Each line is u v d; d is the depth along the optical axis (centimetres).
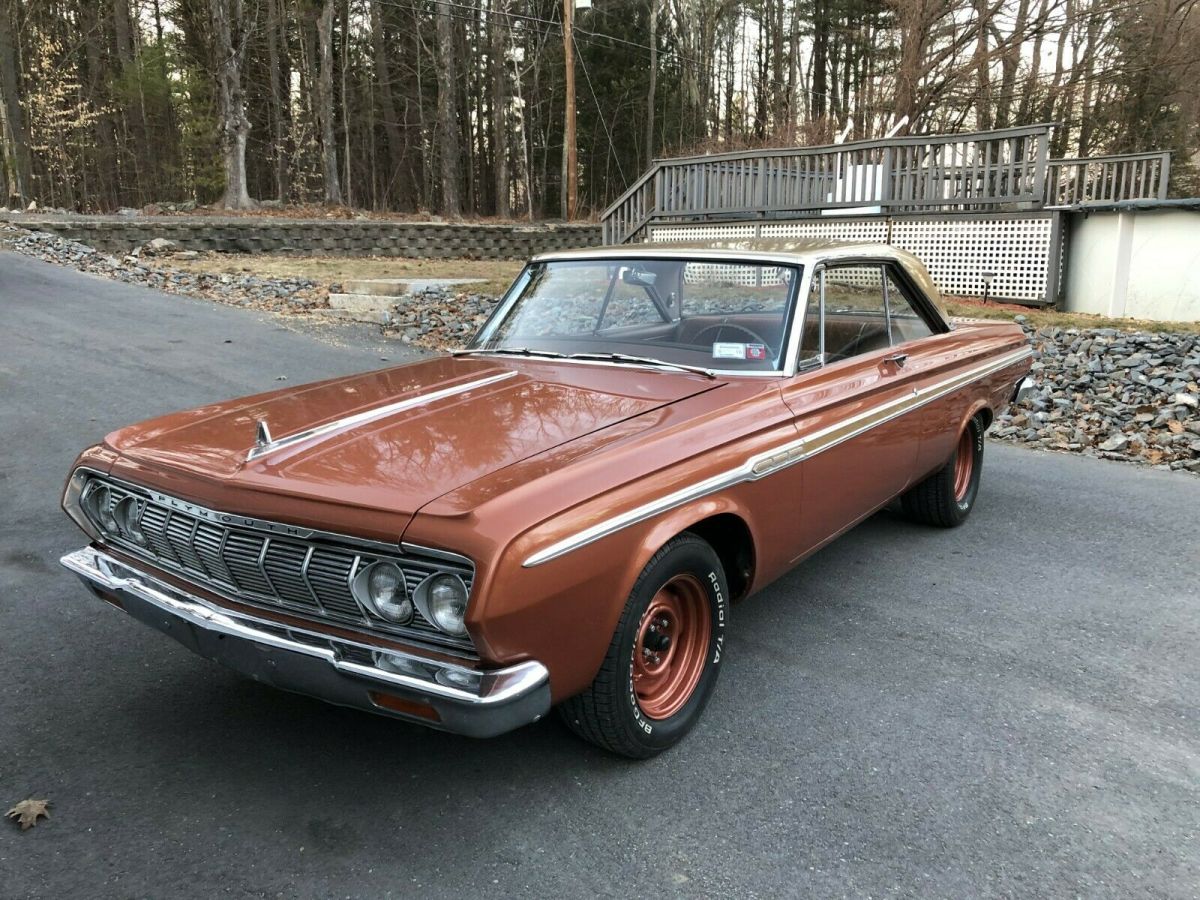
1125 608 408
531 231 2738
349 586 228
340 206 3078
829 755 290
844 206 1411
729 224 1541
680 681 296
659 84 4850
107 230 1862
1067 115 2980
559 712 272
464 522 218
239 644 249
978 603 412
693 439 280
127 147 3691
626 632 257
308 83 3906
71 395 724
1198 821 260
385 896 223
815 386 344
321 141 3750
